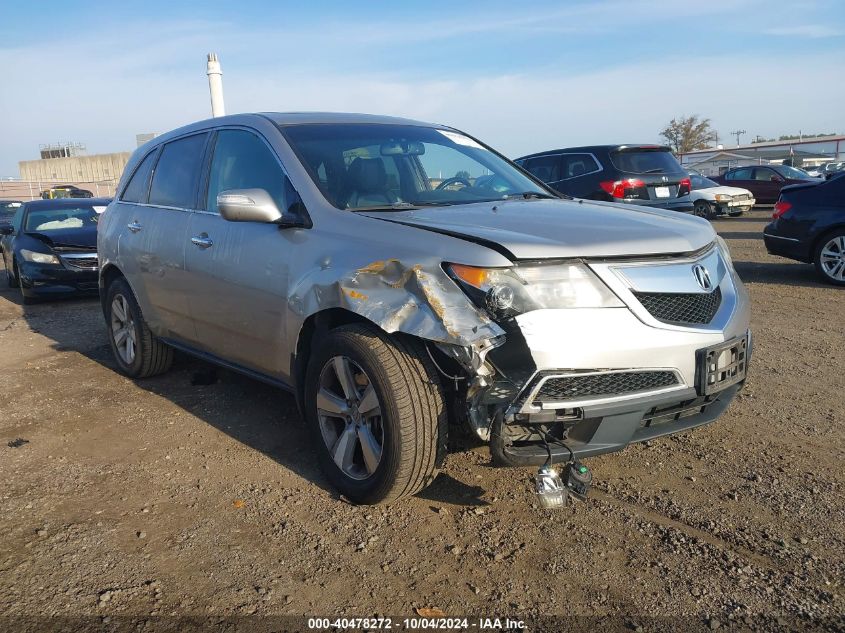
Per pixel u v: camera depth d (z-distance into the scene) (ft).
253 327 12.52
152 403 15.83
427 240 9.88
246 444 13.32
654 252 9.97
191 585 8.90
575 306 9.30
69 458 12.84
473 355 8.95
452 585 8.86
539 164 37.22
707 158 137.18
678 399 9.86
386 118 15.31
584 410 9.23
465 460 12.29
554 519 10.39
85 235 32.48
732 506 10.70
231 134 14.34
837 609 8.30
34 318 27.86
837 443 12.98
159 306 15.71
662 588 8.74
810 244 30.04
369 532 10.07
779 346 19.75
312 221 11.58
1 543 9.89
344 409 10.69
